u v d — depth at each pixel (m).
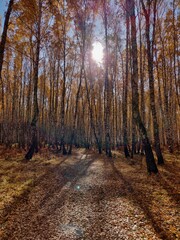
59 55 24.47
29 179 9.98
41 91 33.75
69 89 29.58
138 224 5.34
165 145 27.45
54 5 16.53
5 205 6.68
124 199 7.20
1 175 10.67
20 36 17.62
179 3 18.33
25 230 5.50
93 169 13.49
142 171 11.41
